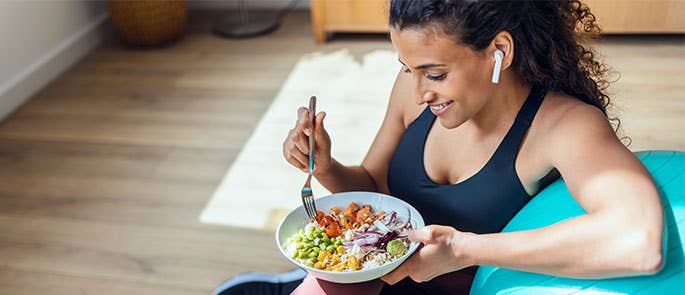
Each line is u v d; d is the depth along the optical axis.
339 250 1.12
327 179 1.27
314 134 1.18
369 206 1.22
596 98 1.12
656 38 3.13
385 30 3.27
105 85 3.07
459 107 1.00
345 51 3.24
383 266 1.04
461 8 0.90
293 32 3.50
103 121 2.76
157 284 1.91
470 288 1.22
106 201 2.26
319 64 3.12
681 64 2.89
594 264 0.90
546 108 1.05
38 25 3.06
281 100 2.83
